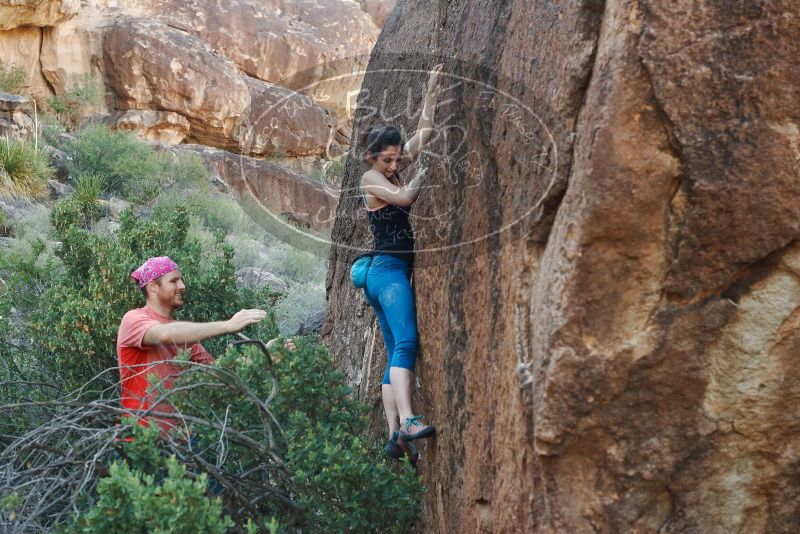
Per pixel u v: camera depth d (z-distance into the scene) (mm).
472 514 2939
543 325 2361
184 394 3705
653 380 2252
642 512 2330
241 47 18922
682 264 2180
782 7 2047
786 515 2350
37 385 5051
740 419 2275
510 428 2627
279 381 3768
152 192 13023
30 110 15023
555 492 2365
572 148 2332
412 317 3688
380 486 3375
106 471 3293
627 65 2105
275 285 9523
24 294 6141
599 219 2164
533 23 2709
